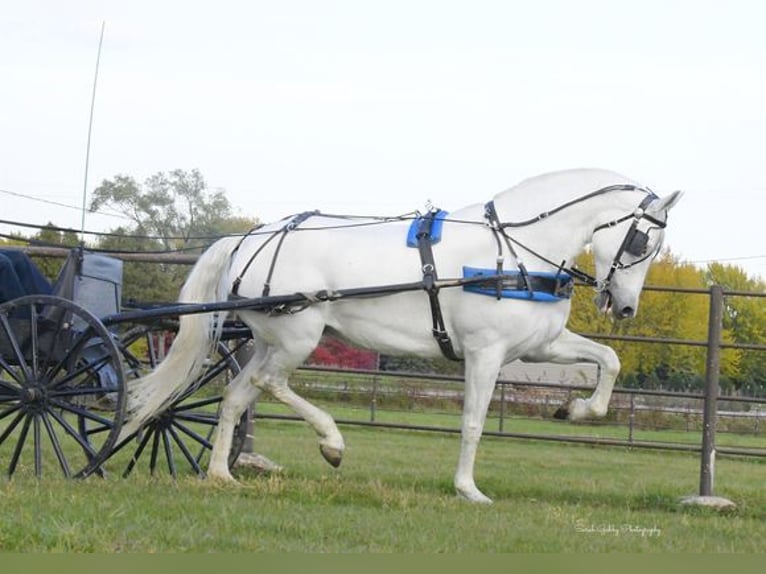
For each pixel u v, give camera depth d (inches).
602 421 1227.2
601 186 411.2
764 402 475.2
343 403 1237.7
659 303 1790.1
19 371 430.3
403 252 407.5
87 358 431.5
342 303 414.3
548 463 717.9
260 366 430.6
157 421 454.6
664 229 410.0
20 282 414.6
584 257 1258.0
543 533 324.2
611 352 422.3
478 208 415.2
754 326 1926.7
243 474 476.4
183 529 286.7
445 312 405.1
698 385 1831.9
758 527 386.6
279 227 425.4
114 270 432.5
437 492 448.8
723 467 797.9
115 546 261.9
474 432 408.8
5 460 490.9
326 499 378.9
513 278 400.8
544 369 1936.5
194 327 416.2
